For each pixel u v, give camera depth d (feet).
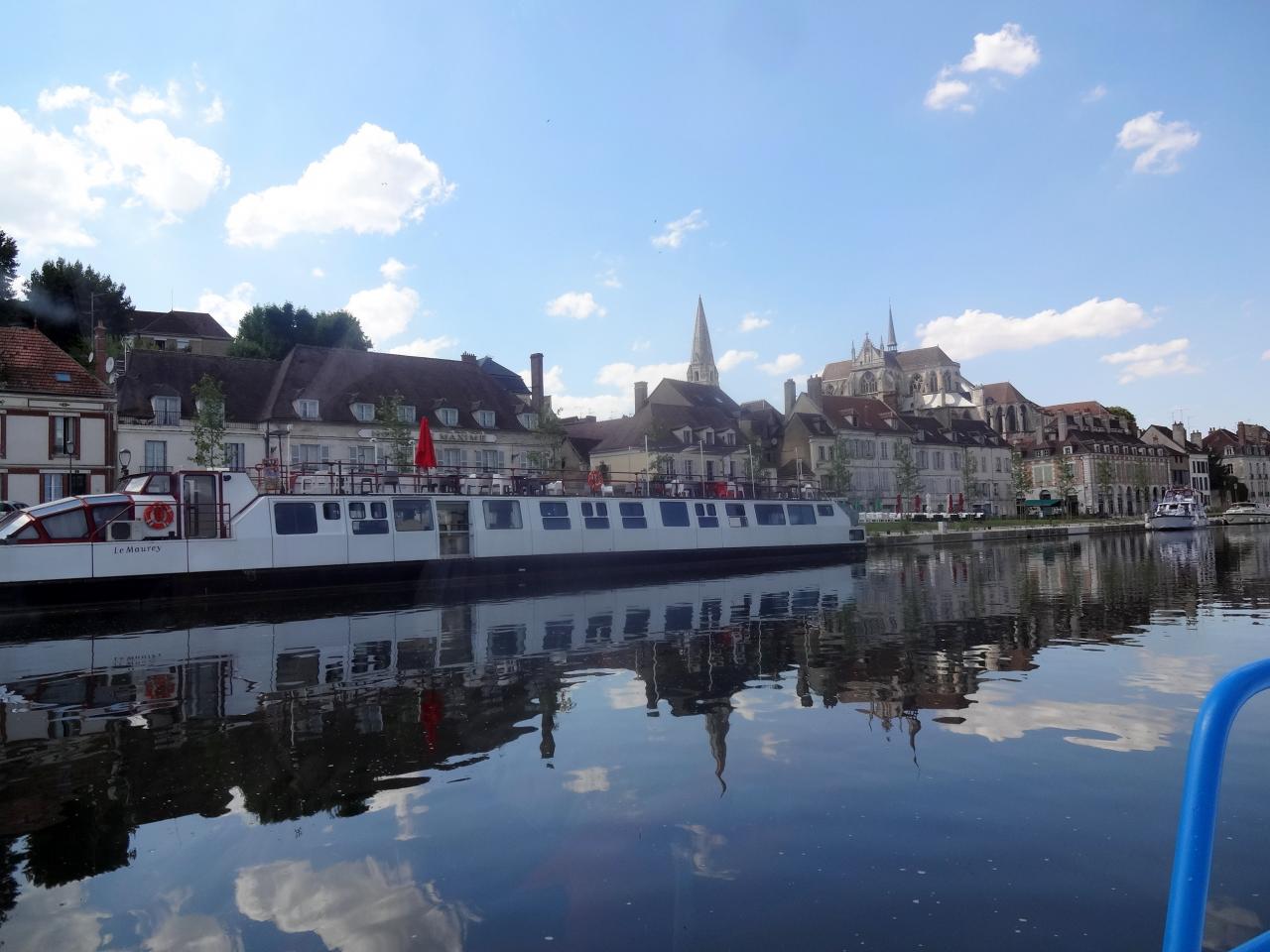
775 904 17.17
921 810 21.98
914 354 473.26
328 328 249.75
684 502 114.11
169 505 77.61
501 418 190.19
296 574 82.17
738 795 23.40
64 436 126.00
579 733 30.30
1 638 57.82
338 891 18.39
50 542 71.36
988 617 60.75
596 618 63.16
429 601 77.77
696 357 535.19
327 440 162.71
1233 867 18.25
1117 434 406.62
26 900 18.29
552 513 100.83
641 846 20.21
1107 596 74.23
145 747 29.84
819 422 258.57
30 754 29.14
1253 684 6.93
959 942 15.62
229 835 21.63
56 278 213.25
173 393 150.20
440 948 15.93
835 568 114.01
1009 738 28.53
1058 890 17.58
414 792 24.40
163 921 17.28
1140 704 33.09
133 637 57.52
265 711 34.88
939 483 293.64
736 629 56.13
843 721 31.09
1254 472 487.20
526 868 19.22
